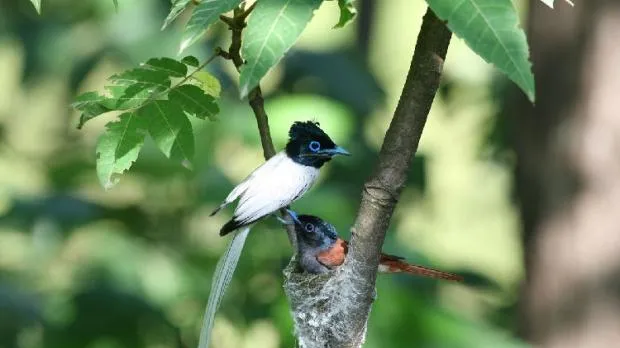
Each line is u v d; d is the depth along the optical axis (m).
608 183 13.03
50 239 13.42
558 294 13.34
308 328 8.06
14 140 16.17
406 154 6.05
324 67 14.51
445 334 11.27
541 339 13.51
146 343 13.09
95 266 13.18
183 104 6.54
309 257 9.05
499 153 16.44
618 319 13.09
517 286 15.14
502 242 21.41
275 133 13.26
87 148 14.79
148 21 14.23
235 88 13.54
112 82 6.52
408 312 11.27
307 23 4.77
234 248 8.16
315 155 8.70
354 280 6.43
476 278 14.73
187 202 13.68
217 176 13.51
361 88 14.58
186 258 13.59
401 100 6.00
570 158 13.16
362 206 6.22
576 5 13.05
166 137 6.53
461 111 16.80
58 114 15.74
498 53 4.51
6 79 18.12
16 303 12.68
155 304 13.01
